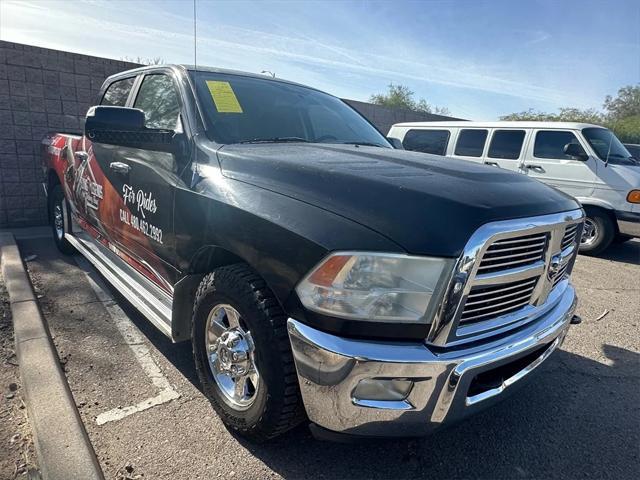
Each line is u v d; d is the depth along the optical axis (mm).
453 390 1853
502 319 2082
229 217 2229
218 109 2908
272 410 2100
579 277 6160
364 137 3631
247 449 2357
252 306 2102
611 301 5172
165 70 3328
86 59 6539
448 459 2408
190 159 2664
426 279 1768
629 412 2945
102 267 3850
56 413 2365
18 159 6305
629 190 7074
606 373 3455
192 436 2422
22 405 2568
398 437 1948
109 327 3596
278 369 2043
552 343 2449
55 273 4719
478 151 8734
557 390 3162
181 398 2750
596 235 7496
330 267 1827
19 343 3004
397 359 1762
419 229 1791
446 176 2211
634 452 2561
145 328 3607
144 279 3309
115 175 3379
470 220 1822
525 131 8211
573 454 2508
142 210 3000
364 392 1832
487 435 2627
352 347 1785
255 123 3025
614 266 6906
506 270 1990
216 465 2236
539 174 7961
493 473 2330
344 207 1933
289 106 3383
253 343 2164
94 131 2566
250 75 3514
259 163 2340
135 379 2920
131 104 3598
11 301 3680
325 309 1838
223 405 2430
